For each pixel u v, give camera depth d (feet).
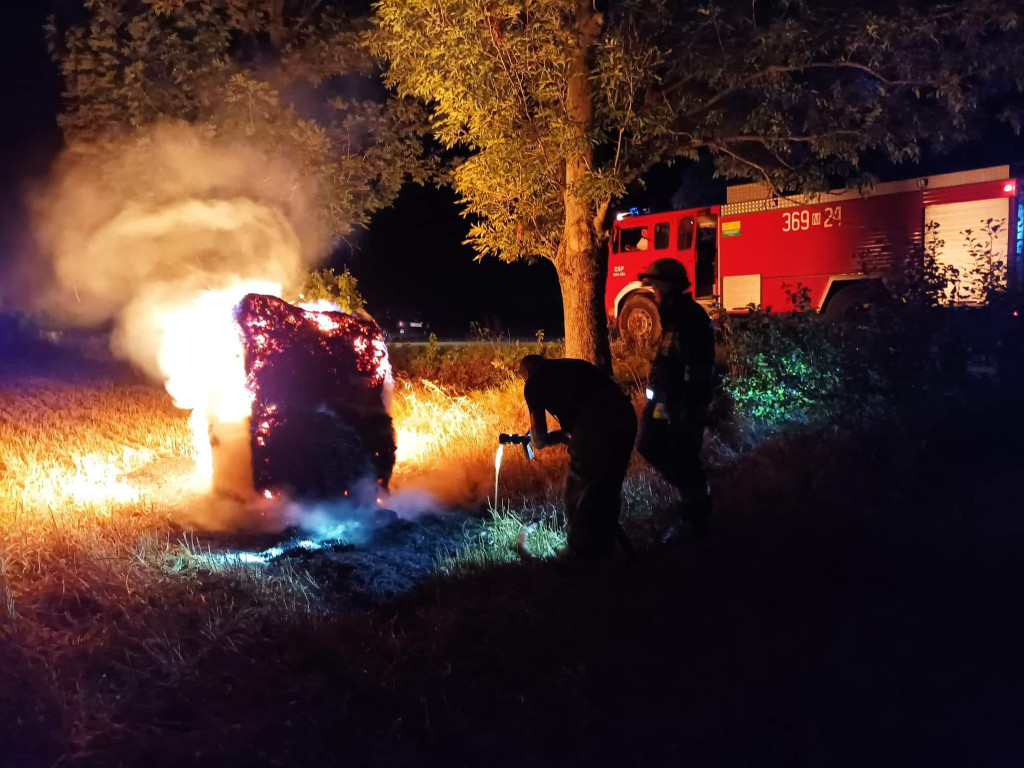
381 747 11.57
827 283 51.39
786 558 17.11
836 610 15.16
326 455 21.06
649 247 61.52
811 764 11.19
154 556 18.03
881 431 22.02
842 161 34.63
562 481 24.18
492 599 16.11
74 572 16.84
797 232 52.75
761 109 33.24
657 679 13.21
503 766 11.20
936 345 22.59
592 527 17.63
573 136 30.91
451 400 35.45
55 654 13.46
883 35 30.71
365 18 42.60
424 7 30.50
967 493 19.90
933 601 15.42
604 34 31.99
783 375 24.95
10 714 11.73
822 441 22.67
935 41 31.24
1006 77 32.19
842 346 23.54
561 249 35.19
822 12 32.30
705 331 18.90
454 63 30.66
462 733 11.85
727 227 56.29
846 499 19.86
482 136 32.37
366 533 20.76
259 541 20.13
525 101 32.09
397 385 38.78
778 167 35.63
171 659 13.66
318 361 21.13
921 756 11.40
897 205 48.55
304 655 14.08
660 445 19.11
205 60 40.68
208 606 15.74
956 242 46.32
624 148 33.35
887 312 23.03
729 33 32.22
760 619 14.88
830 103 33.65
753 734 11.81
